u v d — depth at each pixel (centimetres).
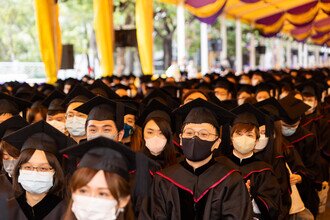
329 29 3366
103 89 760
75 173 316
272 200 512
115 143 331
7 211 390
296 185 672
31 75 2244
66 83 1138
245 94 954
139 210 430
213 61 2952
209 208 412
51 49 1328
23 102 708
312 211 713
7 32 2353
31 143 387
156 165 350
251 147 511
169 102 750
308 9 2341
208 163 428
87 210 310
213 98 762
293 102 700
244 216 408
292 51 5353
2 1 2327
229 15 2392
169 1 1616
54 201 392
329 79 1697
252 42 3434
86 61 2689
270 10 2397
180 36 1983
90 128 497
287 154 648
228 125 505
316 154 719
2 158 442
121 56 2642
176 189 424
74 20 2673
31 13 2386
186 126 426
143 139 535
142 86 1337
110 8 1595
